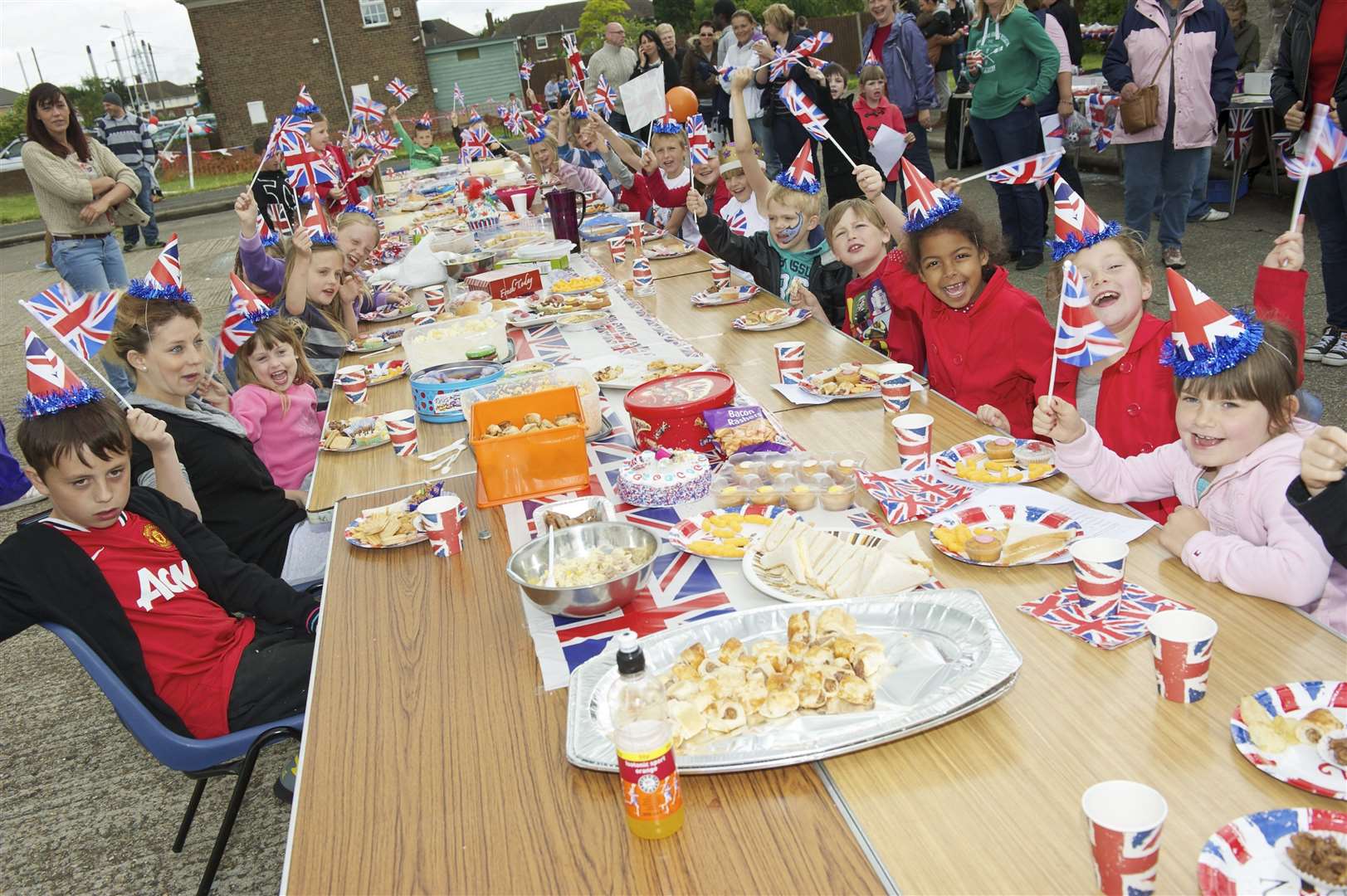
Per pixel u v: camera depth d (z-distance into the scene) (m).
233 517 2.73
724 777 1.28
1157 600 1.57
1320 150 2.01
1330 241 4.21
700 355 3.15
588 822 1.23
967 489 2.04
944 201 2.71
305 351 4.01
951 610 1.48
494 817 1.26
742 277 4.11
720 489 2.10
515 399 2.33
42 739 3.20
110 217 5.74
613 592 1.67
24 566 1.91
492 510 2.24
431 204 7.83
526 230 5.67
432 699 1.54
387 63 28.45
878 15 8.06
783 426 2.51
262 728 2.00
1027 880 1.05
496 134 24.59
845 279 4.01
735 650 1.45
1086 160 9.36
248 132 28.19
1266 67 6.62
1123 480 1.96
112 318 2.43
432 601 1.86
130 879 2.51
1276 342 1.68
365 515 2.24
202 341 2.74
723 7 9.71
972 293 2.80
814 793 1.23
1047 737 1.28
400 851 1.22
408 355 3.20
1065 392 2.71
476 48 32.62
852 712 1.33
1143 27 5.47
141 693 2.00
